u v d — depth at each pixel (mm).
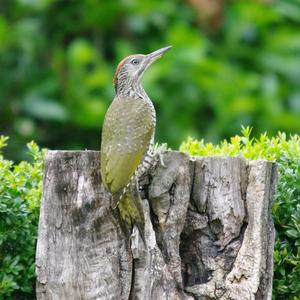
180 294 11461
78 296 11383
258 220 11477
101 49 21500
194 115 20812
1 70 21125
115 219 11430
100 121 20781
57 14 21562
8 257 12289
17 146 20844
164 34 21406
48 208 11430
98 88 20922
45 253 11414
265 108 20531
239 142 13461
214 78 20703
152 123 11766
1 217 12336
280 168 12766
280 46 21500
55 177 11414
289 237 12531
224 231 11578
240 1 21531
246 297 11367
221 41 21531
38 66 21281
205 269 11641
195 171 11664
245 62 21484
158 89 20594
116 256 11414
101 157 11398
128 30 21469
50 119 20938
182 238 11766
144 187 11570
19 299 12492
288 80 21391
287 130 20625
